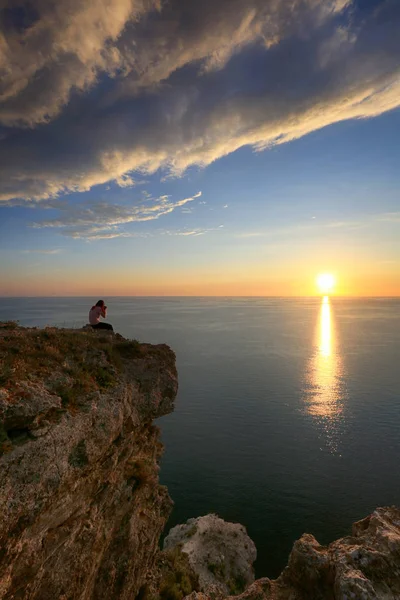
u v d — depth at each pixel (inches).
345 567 519.5
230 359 6683.1
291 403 4062.5
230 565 1224.8
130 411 586.9
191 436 3090.6
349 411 3764.8
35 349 519.2
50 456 370.0
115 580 560.4
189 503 1982.0
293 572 595.5
